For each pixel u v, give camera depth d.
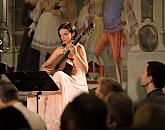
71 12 11.38
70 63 7.94
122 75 10.71
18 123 4.07
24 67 11.70
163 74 5.71
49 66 8.23
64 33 7.86
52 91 7.69
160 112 2.81
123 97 3.81
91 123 2.81
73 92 7.77
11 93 4.50
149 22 10.48
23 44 11.77
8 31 11.80
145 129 2.78
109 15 10.89
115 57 10.79
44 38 11.57
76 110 2.82
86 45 11.05
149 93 5.78
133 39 10.62
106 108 2.92
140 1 10.57
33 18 11.71
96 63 10.98
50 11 11.55
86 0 11.20
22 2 11.83
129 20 10.68
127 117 3.72
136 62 10.59
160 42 10.39
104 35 10.94
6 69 9.95
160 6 10.41
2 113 4.09
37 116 4.72
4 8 11.91
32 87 7.15
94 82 10.90
